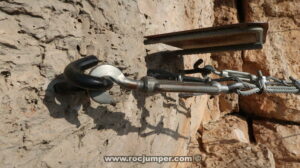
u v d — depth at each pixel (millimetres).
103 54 1004
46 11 794
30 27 754
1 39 690
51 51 816
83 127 935
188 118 1900
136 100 1224
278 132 2713
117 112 1093
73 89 792
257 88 1296
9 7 703
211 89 1008
